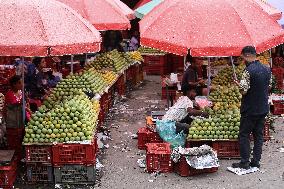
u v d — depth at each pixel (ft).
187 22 33.22
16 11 28.76
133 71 57.57
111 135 38.81
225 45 31.94
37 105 38.52
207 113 33.91
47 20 28.63
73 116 29.12
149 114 45.47
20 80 34.19
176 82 46.91
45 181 29.07
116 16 42.50
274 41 33.47
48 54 27.37
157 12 36.19
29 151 28.68
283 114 44.01
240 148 30.63
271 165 31.68
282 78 51.52
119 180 29.68
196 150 30.12
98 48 29.84
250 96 29.40
